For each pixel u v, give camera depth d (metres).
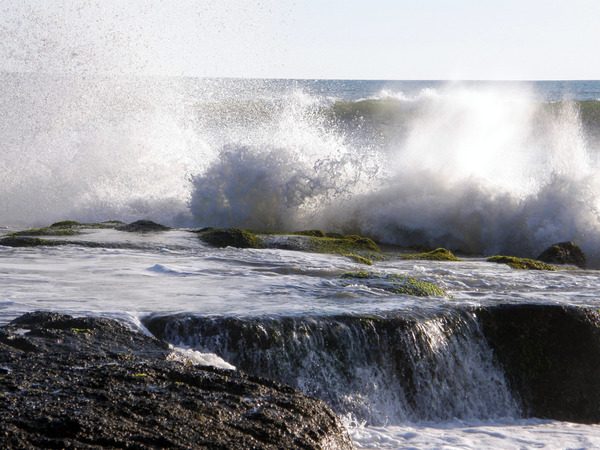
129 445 13.40
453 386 22.97
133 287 26.55
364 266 32.62
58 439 13.25
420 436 20.11
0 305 23.20
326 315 22.69
